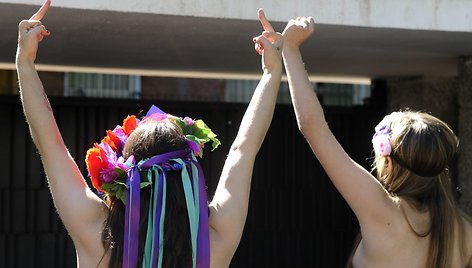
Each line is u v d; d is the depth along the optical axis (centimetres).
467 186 652
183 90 1725
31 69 255
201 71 830
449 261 269
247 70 809
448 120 789
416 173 270
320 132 272
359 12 479
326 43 572
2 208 745
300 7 467
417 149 267
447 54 638
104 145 245
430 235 270
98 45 602
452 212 273
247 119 264
